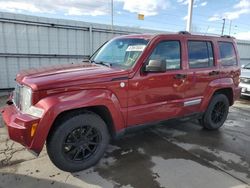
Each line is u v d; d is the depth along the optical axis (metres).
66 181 3.00
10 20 7.73
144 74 3.50
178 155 3.80
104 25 9.70
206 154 3.87
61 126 2.95
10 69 8.11
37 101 2.81
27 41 8.22
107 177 3.12
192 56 4.19
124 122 3.46
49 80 2.87
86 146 3.23
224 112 5.10
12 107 3.29
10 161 3.43
